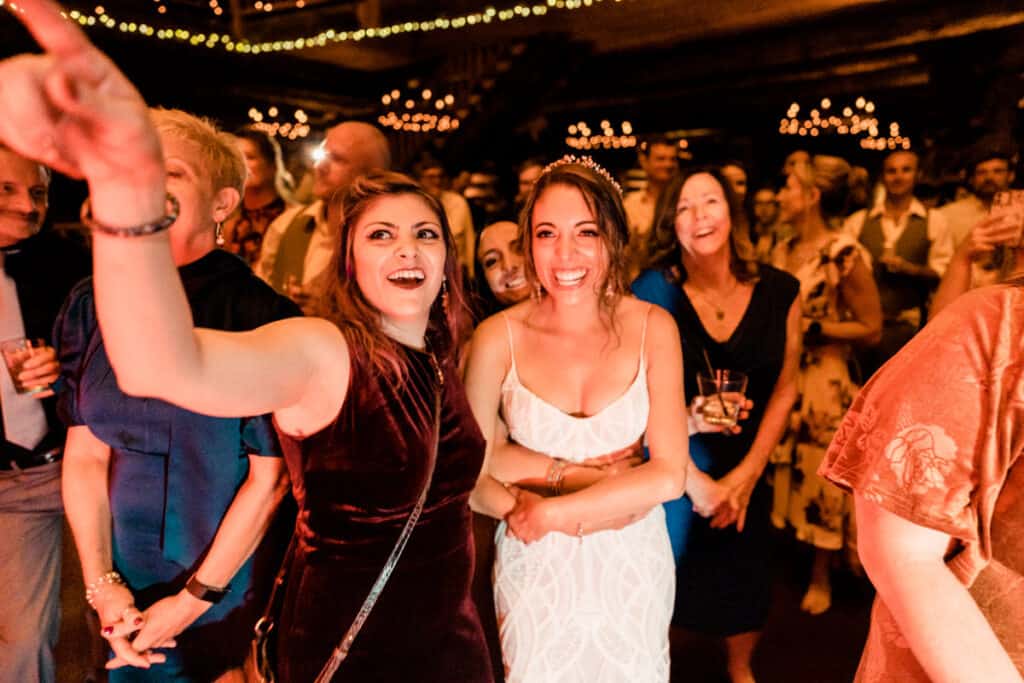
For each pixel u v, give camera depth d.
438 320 1.55
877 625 1.17
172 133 1.53
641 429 1.94
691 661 2.96
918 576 1.00
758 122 9.75
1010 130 4.66
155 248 0.81
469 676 1.48
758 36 8.99
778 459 3.82
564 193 1.84
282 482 1.59
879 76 8.31
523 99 10.60
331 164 3.37
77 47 0.68
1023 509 1.00
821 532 3.40
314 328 1.26
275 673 1.46
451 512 1.45
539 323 1.95
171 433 1.54
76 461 1.66
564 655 1.86
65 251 2.21
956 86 7.52
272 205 4.06
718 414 2.33
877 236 4.27
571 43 10.38
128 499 1.58
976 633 0.98
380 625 1.36
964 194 4.41
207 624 1.62
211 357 0.97
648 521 1.98
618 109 10.83
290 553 1.45
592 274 1.86
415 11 10.27
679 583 2.55
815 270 3.64
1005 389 0.97
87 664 2.62
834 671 2.90
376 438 1.31
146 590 1.62
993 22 7.07
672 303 2.61
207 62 10.69
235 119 11.23
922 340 1.06
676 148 5.18
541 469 1.92
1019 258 1.14
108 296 0.80
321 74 11.85
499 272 2.56
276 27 10.93
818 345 3.55
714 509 2.43
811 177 3.80
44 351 1.89
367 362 1.31
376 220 1.39
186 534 1.59
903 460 1.01
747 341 2.54
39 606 2.09
